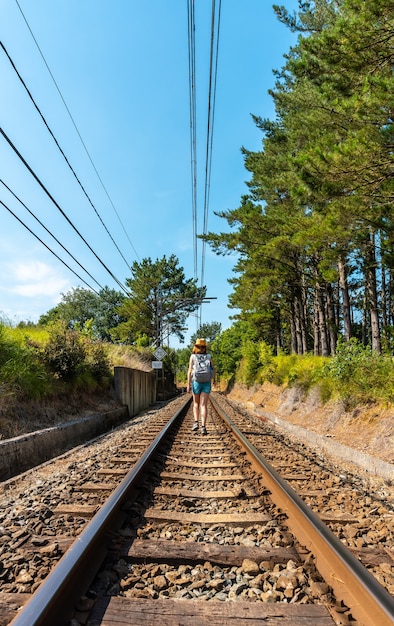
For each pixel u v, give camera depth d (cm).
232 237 2391
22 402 997
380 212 1116
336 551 305
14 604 265
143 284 5241
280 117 2242
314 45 1045
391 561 344
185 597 287
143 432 1081
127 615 258
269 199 2525
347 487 575
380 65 1061
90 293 8188
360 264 2089
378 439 873
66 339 1359
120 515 419
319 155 1005
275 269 2567
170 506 471
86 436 1168
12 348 1060
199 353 998
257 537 387
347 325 2119
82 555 292
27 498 512
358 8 978
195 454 769
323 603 274
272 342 4784
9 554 339
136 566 326
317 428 1234
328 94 1125
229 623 252
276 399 2183
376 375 1077
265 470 579
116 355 2452
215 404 2081
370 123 994
